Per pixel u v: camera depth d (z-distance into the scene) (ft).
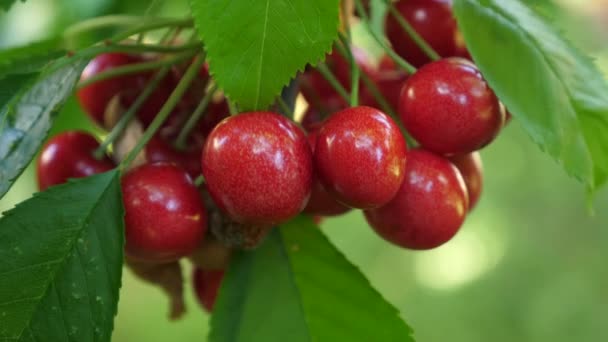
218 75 0.96
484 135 1.04
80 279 0.98
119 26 1.36
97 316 0.97
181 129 1.12
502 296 3.22
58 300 0.97
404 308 3.28
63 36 1.18
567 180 3.28
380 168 0.98
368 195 0.99
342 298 1.10
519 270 3.23
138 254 1.03
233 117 0.98
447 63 1.05
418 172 1.05
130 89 1.14
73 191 0.99
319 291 1.10
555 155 1.01
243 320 1.09
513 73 1.03
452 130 1.04
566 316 3.09
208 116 1.13
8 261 0.97
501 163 3.30
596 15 1.85
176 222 1.02
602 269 3.14
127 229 1.02
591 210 1.04
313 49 0.96
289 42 0.96
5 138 1.00
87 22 1.18
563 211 3.27
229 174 0.97
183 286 1.17
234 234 1.06
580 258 3.19
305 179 0.98
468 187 1.13
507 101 1.01
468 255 3.36
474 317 3.21
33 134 1.00
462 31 1.03
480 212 3.34
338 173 0.98
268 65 0.96
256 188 0.97
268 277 1.11
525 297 3.18
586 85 1.04
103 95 1.15
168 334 2.91
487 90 1.04
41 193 0.99
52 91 1.01
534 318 3.13
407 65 1.07
